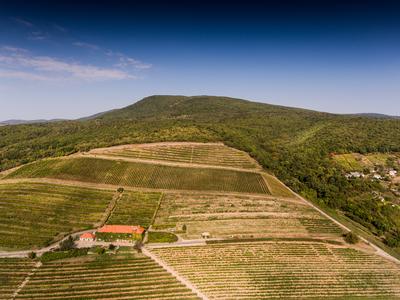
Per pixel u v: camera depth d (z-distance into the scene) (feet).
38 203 386.73
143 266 268.82
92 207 387.75
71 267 264.72
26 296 227.40
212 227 349.82
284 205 420.77
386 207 417.69
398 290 248.52
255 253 295.28
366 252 307.99
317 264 280.72
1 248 293.43
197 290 238.68
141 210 388.16
